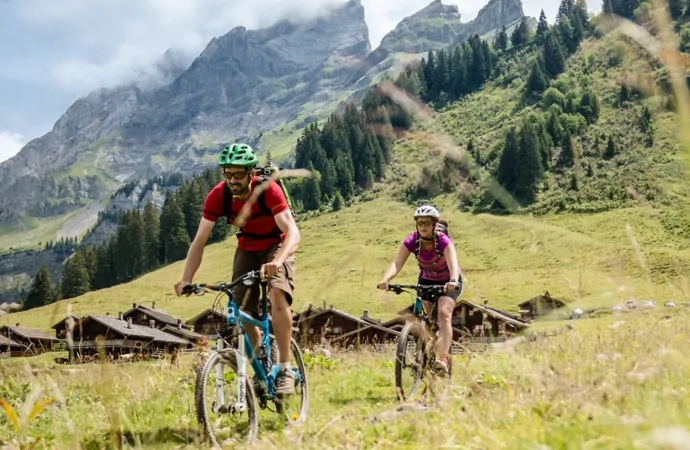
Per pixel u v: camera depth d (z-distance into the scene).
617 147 137.00
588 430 2.67
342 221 152.75
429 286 6.71
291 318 5.39
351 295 73.50
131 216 190.25
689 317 4.90
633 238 3.06
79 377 6.84
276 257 5.09
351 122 179.25
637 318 5.16
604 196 76.44
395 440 3.88
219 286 5.04
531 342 5.20
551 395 3.55
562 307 3.13
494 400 3.96
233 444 4.39
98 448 4.52
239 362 4.84
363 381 8.48
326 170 172.12
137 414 5.91
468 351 5.53
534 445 2.55
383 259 78.56
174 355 10.98
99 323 55.34
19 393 6.23
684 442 1.52
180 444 4.58
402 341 6.53
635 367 3.73
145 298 125.56
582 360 4.43
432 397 5.40
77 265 171.62
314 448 3.77
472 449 2.85
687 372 3.67
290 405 5.86
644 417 2.76
